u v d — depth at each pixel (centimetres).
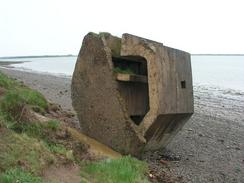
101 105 1091
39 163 686
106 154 968
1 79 1170
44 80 3203
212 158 1252
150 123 1041
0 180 576
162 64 1066
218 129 1745
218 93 3766
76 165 778
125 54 1079
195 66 12444
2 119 784
